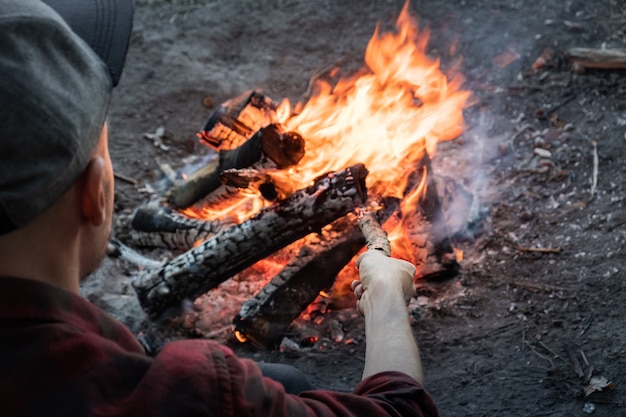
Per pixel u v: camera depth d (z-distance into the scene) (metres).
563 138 3.51
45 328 0.80
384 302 1.31
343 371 2.55
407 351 1.19
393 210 2.71
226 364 0.85
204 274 2.62
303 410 0.91
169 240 3.04
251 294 2.88
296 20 4.46
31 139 0.76
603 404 2.35
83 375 0.80
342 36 4.33
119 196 3.41
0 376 0.77
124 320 2.76
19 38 0.77
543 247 2.96
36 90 0.76
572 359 2.50
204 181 2.92
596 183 3.24
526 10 4.36
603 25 4.21
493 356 2.55
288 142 2.54
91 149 0.83
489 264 2.92
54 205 0.83
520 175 3.33
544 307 2.71
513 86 3.86
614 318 2.64
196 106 3.94
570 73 3.90
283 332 2.65
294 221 2.53
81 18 0.95
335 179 2.48
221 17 4.52
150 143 3.73
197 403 0.81
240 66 4.19
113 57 0.93
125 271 3.01
